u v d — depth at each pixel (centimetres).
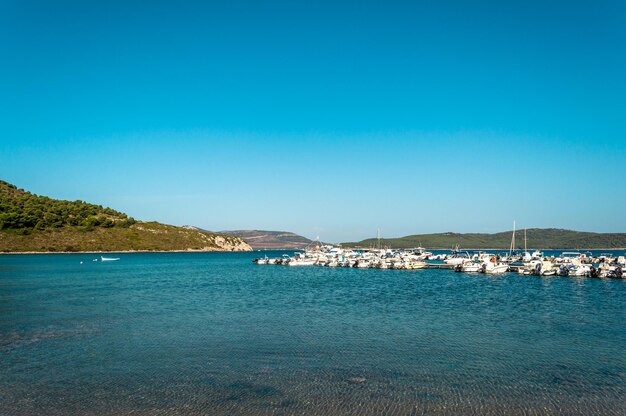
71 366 2667
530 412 2022
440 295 6212
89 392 2252
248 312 4606
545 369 2606
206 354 2920
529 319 4162
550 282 8306
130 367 2647
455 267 11912
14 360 2792
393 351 2988
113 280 8638
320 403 2109
